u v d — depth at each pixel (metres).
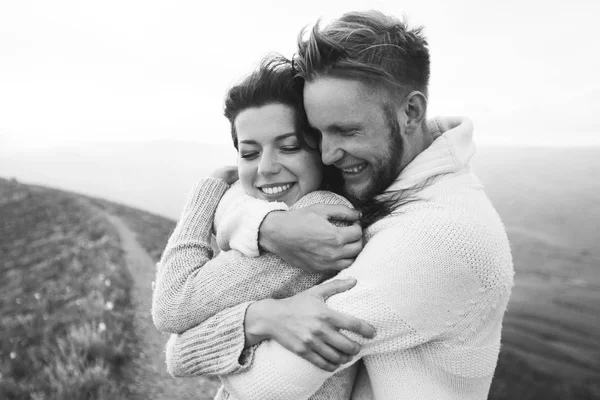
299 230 1.32
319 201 1.45
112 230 27.88
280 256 1.38
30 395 5.91
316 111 1.26
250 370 1.32
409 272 1.17
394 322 1.18
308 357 1.21
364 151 1.27
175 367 1.48
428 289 1.16
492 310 1.26
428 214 1.22
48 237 27.56
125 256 19.41
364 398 1.43
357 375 1.49
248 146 1.48
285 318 1.25
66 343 7.09
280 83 1.41
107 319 8.31
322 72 1.22
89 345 6.71
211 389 6.40
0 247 26.34
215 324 1.39
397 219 1.27
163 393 6.13
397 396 1.24
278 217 1.38
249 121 1.44
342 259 1.32
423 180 1.32
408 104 1.29
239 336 1.33
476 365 1.27
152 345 7.88
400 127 1.29
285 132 1.43
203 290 1.44
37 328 8.70
